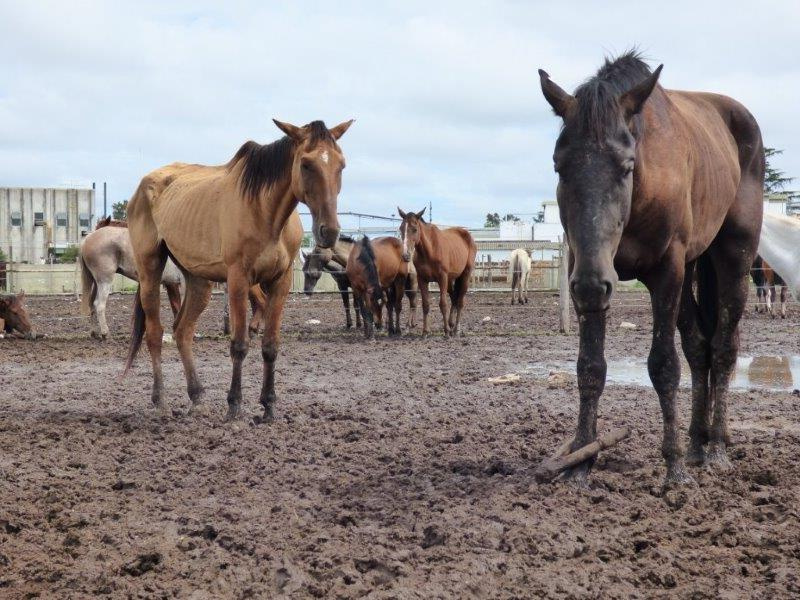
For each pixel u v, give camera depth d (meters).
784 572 3.42
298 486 4.98
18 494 4.82
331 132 6.97
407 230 14.47
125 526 4.27
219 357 11.84
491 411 7.54
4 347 12.97
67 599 3.37
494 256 45.22
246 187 6.73
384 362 11.35
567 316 15.50
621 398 8.17
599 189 4.01
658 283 4.64
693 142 4.82
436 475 5.07
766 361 11.38
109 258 14.23
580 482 4.62
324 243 6.41
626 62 4.57
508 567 3.53
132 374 10.12
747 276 5.50
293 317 20.12
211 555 3.81
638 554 3.73
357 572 3.52
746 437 6.15
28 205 43.56
